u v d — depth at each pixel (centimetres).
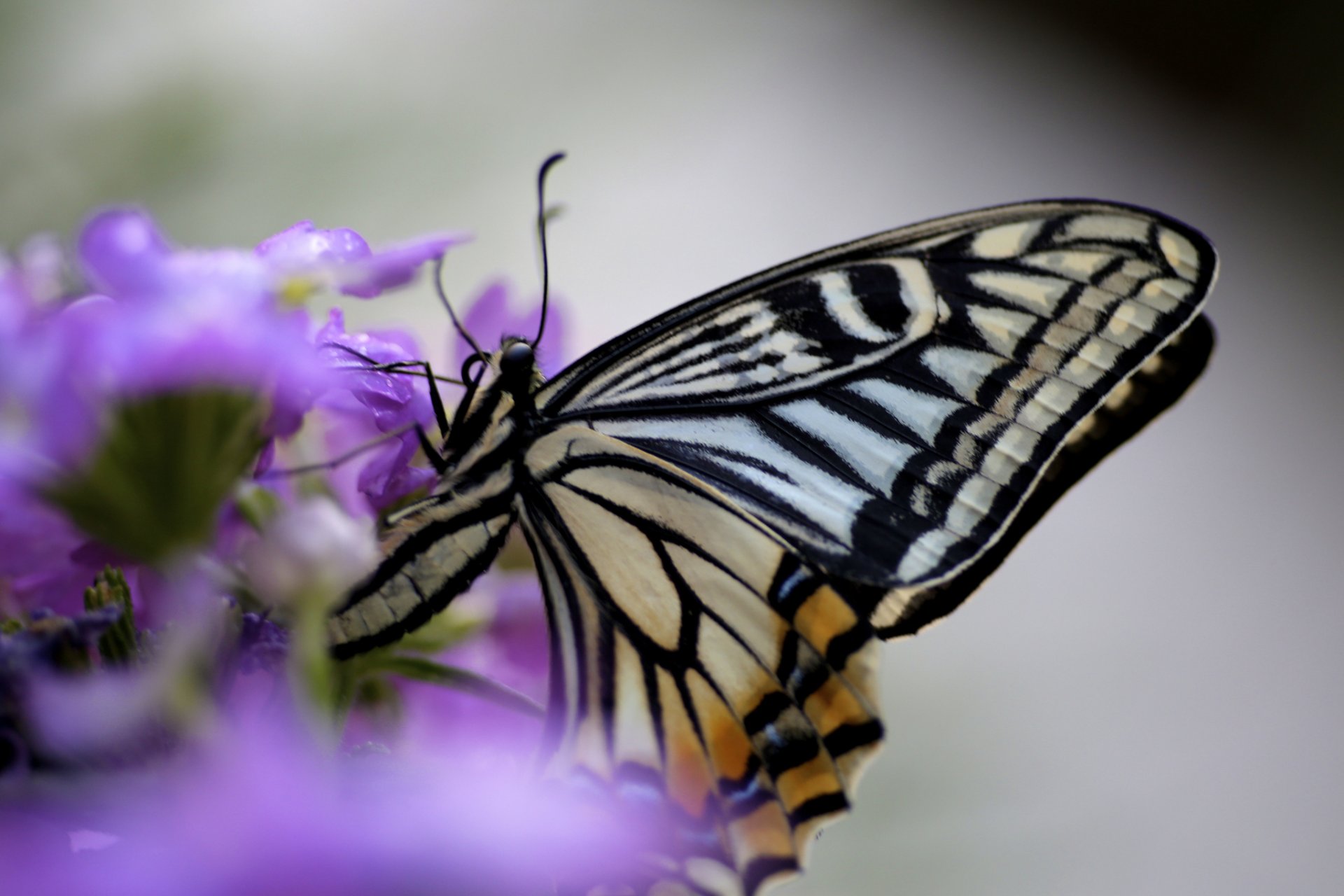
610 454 34
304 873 30
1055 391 34
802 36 87
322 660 31
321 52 55
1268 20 100
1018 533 34
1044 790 53
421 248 32
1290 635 65
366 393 34
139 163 48
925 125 88
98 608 32
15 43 47
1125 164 93
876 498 34
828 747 34
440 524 34
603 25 74
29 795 31
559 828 32
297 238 32
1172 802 55
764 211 76
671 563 34
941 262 34
